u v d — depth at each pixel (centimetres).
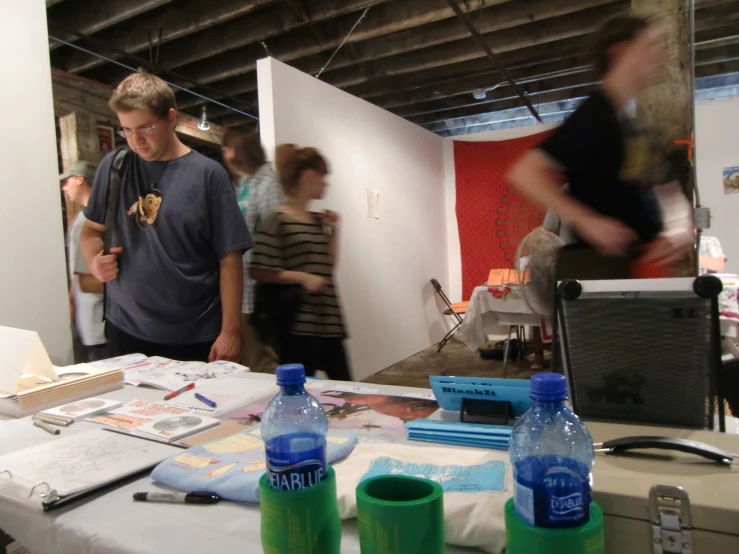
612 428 77
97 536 67
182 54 450
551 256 162
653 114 153
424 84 550
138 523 69
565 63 514
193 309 197
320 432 62
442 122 699
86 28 390
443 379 104
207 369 161
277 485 56
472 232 611
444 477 72
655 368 83
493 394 99
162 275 192
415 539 50
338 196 408
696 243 150
